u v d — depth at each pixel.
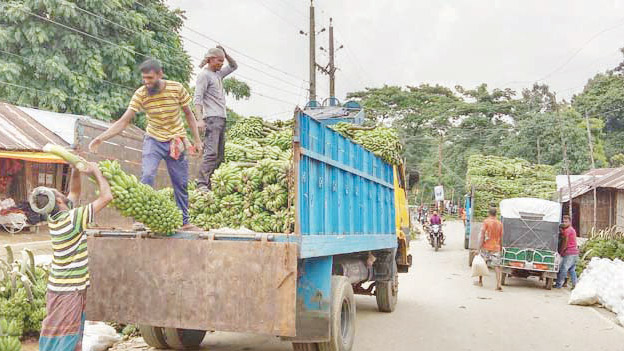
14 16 19.06
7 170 16.94
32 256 7.32
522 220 13.30
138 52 22.31
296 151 5.04
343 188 6.69
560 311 10.19
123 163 6.80
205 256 5.12
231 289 5.03
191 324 5.14
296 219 4.98
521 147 44.69
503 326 8.72
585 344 7.64
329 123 11.09
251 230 5.82
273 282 4.91
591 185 24.47
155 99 5.66
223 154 7.21
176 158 5.68
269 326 4.91
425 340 7.64
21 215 15.71
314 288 5.71
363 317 9.32
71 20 20.38
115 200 4.91
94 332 6.90
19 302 6.75
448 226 44.62
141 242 5.35
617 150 47.47
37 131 17.00
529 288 13.38
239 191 6.03
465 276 15.19
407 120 63.44
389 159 8.81
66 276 4.69
